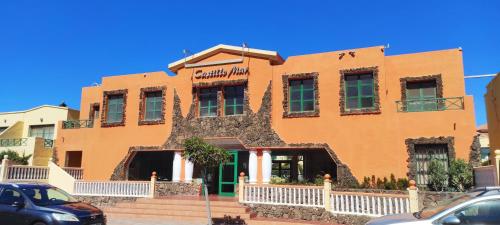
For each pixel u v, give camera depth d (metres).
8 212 11.03
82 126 26.64
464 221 7.04
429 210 8.09
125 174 24.27
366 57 19.92
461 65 18.77
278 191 16.70
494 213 7.01
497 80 17.31
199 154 14.10
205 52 23.08
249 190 17.34
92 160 25.11
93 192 21.08
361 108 19.77
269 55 21.67
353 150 19.31
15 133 34.78
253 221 15.64
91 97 29.92
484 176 14.73
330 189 15.72
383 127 18.98
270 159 21.00
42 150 30.78
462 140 17.56
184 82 23.53
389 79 19.72
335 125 19.88
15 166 20.25
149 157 26.19
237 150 22.06
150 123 23.94
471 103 17.80
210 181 22.50
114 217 17.67
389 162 18.55
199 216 16.91
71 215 10.75
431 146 18.30
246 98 21.77
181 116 23.17
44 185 12.48
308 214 15.80
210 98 23.08
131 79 25.14
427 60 19.33
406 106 19.12
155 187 20.11
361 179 18.88
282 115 20.98
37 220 10.71
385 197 14.36
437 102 18.77
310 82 21.06
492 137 18.67
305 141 20.28
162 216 17.52
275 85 21.48
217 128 22.14
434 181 16.97
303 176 21.72
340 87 20.12
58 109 34.25
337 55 20.48
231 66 22.45
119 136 24.70
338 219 15.12
